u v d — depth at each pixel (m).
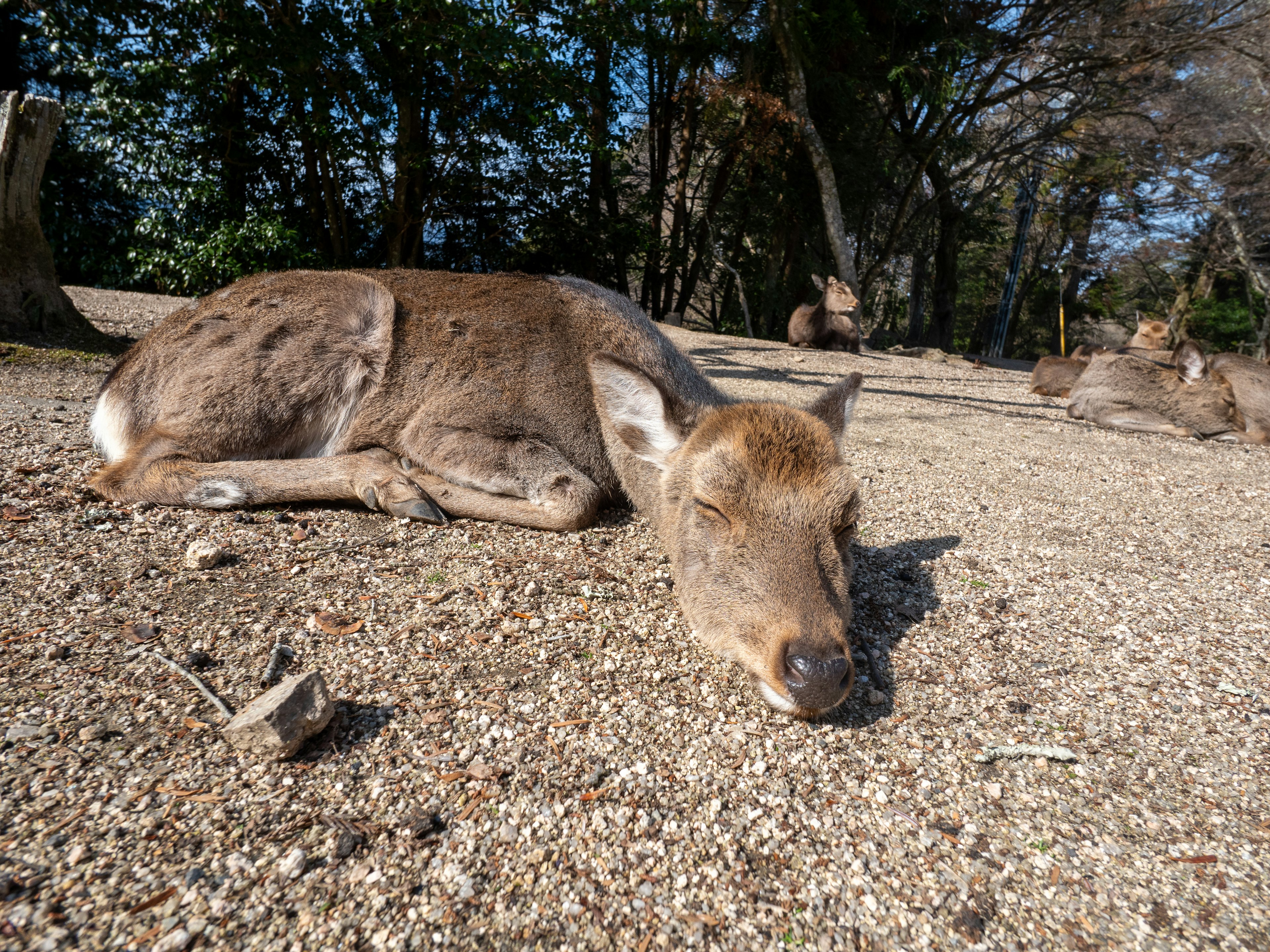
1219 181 6.19
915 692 0.72
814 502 0.71
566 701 0.66
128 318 2.35
